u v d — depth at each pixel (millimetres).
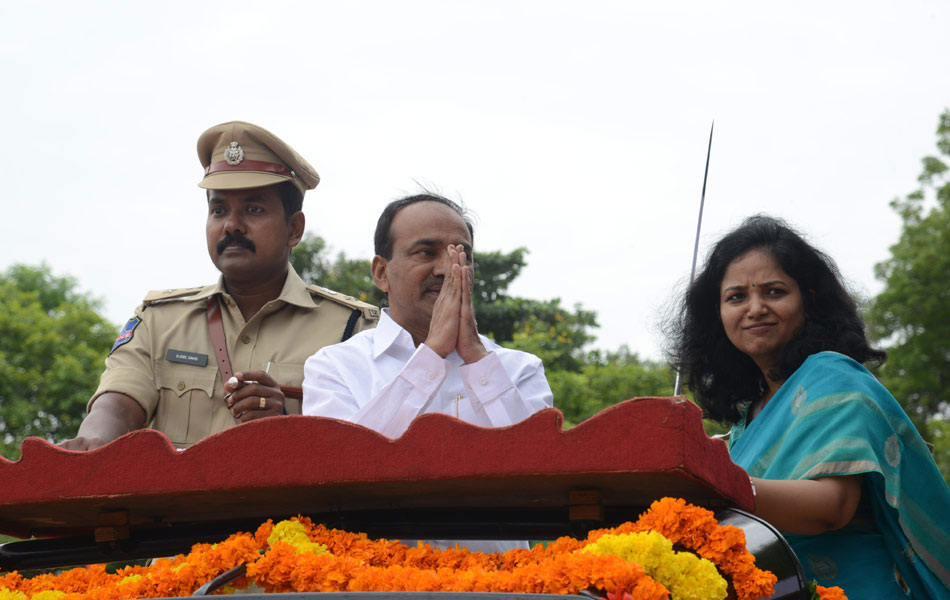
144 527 2625
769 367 3295
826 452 2744
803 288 3250
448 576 2043
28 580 2438
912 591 2863
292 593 1944
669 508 2062
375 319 4133
